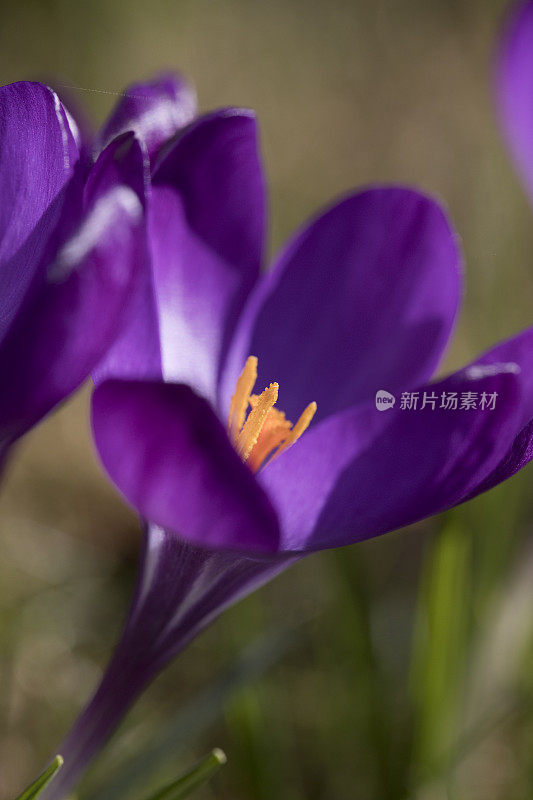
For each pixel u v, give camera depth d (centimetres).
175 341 35
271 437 34
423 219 36
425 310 36
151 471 31
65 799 35
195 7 114
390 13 122
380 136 108
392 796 48
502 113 46
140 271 31
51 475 73
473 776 56
